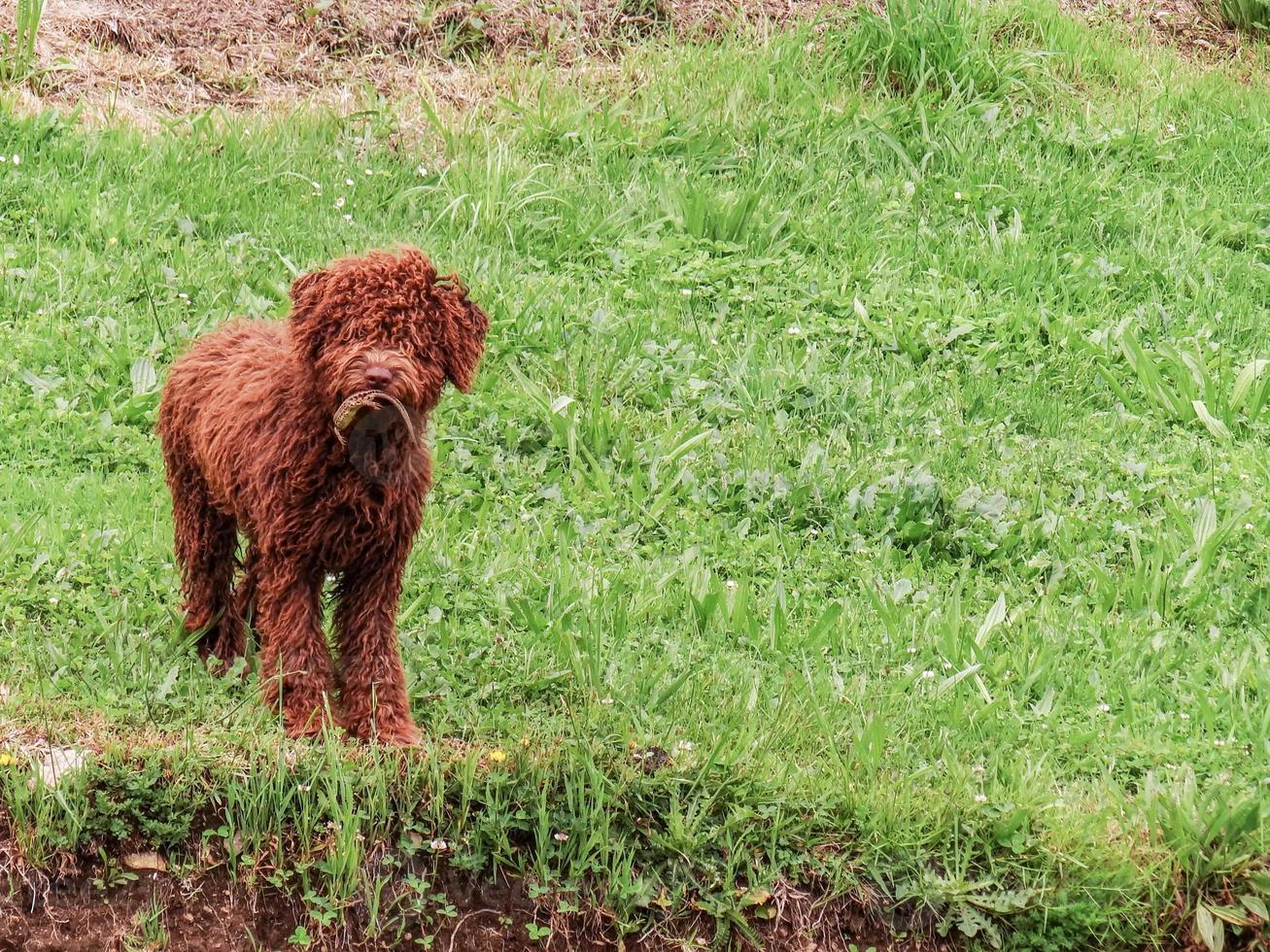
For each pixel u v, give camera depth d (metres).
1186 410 13.44
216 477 8.37
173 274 13.72
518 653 9.63
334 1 18.45
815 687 9.66
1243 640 10.57
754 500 11.88
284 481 7.93
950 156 17.34
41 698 8.46
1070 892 8.39
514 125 17.23
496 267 14.47
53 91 16.69
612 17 19.12
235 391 8.30
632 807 8.44
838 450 12.56
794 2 19.92
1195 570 11.06
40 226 14.30
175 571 9.95
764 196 16.23
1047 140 17.97
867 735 8.91
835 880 8.30
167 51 17.66
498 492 11.70
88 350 12.72
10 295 13.25
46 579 9.76
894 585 10.81
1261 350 14.65
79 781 7.91
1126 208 16.81
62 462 11.32
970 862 8.55
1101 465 12.58
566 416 12.34
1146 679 9.96
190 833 8.02
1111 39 20.31
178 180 15.29
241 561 9.68
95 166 15.37
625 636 10.00
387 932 7.96
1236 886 8.45
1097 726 9.55
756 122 17.36
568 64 18.62
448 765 8.38
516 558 10.67
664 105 17.58
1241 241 16.88
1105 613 10.81
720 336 14.11
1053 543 11.54
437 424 12.19
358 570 8.34
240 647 9.25
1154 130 18.36
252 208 15.12
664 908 8.21
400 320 7.46
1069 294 15.30
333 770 8.02
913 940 8.30
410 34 18.50
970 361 14.04
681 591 10.44
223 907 7.90
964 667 10.01
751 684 9.55
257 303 13.35
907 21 18.59
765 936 8.18
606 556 11.05
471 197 15.55
